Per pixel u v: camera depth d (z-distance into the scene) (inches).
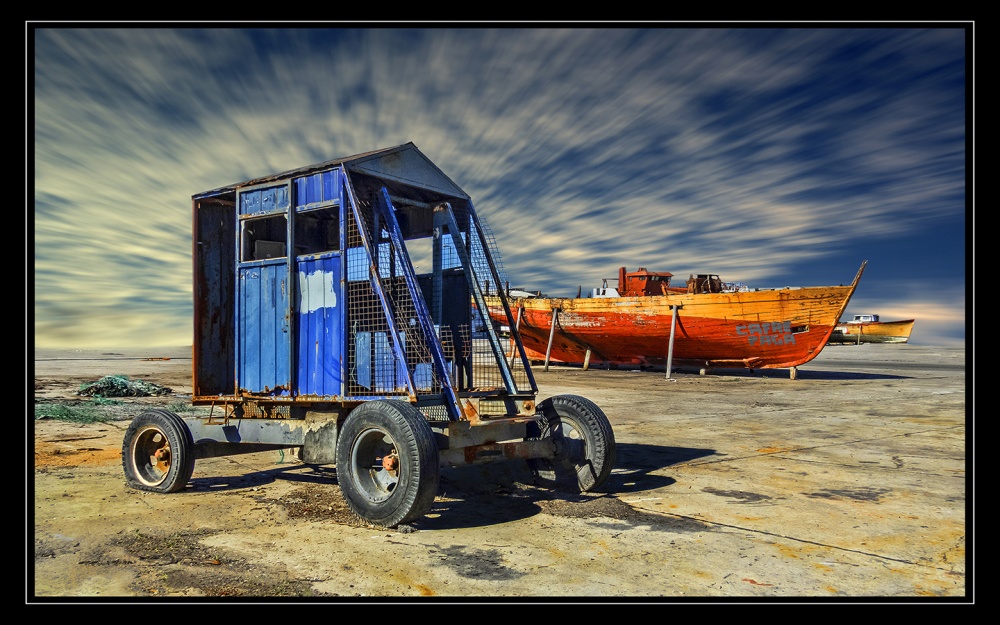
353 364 202.4
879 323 2058.3
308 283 212.7
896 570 139.8
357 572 137.6
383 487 177.5
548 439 210.2
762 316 767.1
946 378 766.5
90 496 208.4
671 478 235.9
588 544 157.6
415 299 199.5
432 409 200.2
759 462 266.7
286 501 202.7
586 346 965.8
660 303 834.8
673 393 593.9
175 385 670.5
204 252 254.5
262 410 219.9
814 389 630.5
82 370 923.4
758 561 145.5
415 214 256.5
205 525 174.4
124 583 130.6
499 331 257.6
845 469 251.8
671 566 141.9
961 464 261.1
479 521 179.0
